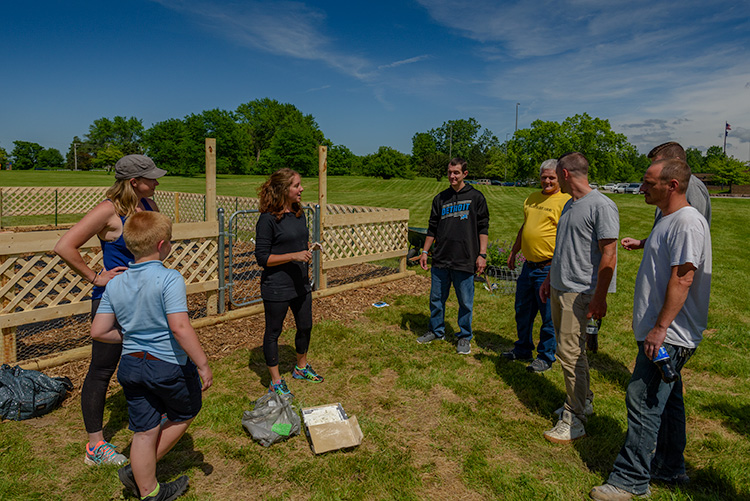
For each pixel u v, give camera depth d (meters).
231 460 2.89
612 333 5.40
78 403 3.48
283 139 73.00
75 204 15.82
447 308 6.23
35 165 122.44
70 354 4.09
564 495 2.64
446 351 4.74
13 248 3.79
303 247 3.62
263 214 3.49
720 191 57.84
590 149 60.12
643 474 2.55
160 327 2.20
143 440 2.28
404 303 6.35
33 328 4.87
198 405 2.42
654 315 2.52
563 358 3.14
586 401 3.52
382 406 3.62
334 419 3.24
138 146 96.94
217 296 5.38
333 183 50.25
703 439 3.23
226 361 4.32
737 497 2.61
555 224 4.08
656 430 2.53
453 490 2.67
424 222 16.59
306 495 2.60
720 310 6.34
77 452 2.89
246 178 64.06
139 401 2.26
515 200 28.56
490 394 3.84
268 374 4.10
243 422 3.13
